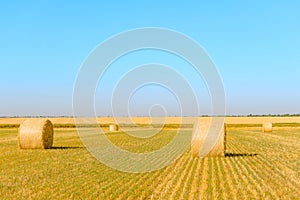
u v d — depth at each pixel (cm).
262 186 1466
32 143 2842
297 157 2419
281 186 1476
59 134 4809
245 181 1559
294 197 1300
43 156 2412
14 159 2261
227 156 2489
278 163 2122
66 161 2184
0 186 1463
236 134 5022
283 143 3559
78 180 1595
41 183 1527
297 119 10175
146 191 1377
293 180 1595
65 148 2962
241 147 3147
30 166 1984
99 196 1292
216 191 1370
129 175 1725
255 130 6131
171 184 1501
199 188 1426
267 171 1833
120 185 1491
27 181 1571
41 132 2844
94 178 1645
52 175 1717
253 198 1269
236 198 1267
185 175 1714
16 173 1767
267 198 1258
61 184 1505
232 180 1585
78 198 1261
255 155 2544
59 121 8656
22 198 1259
